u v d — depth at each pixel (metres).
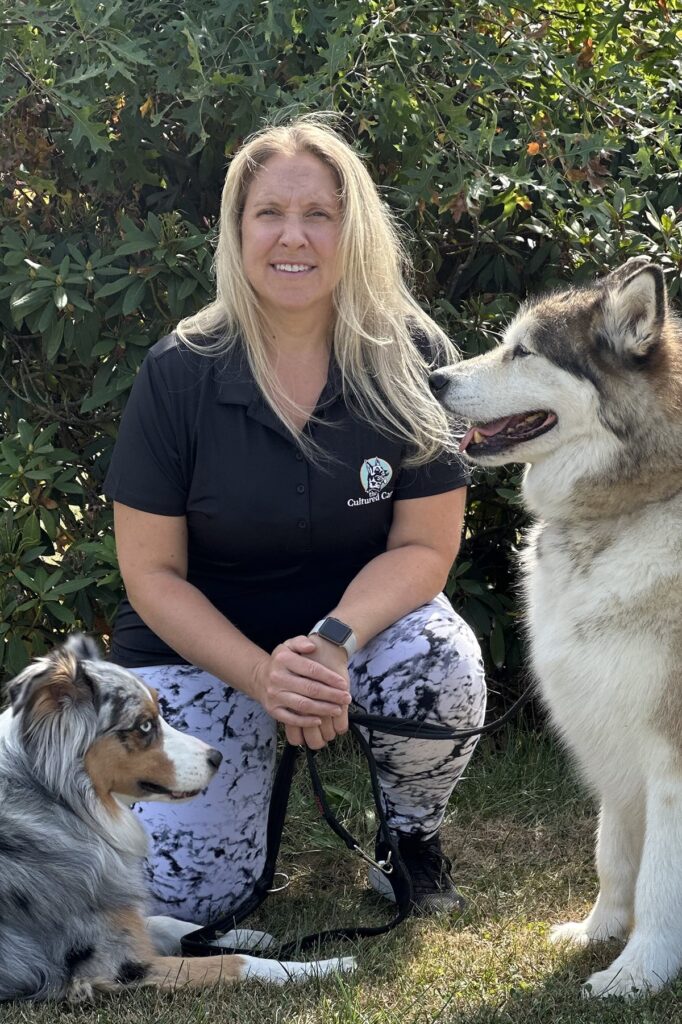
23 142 4.35
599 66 4.73
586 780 3.37
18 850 2.87
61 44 4.13
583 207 4.45
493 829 4.07
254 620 3.39
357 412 3.26
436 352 3.56
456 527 3.43
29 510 4.34
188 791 3.08
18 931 2.83
